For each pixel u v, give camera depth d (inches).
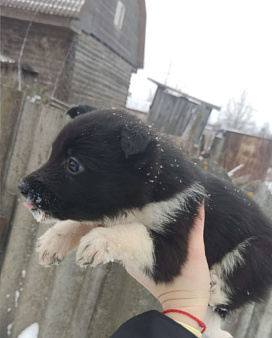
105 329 17.5
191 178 11.0
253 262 12.4
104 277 17.4
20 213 16.4
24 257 17.0
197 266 10.2
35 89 21.7
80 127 10.1
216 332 13.7
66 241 11.2
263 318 18.6
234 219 12.4
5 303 16.8
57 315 17.5
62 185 9.8
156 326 8.1
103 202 10.0
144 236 9.9
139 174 10.0
